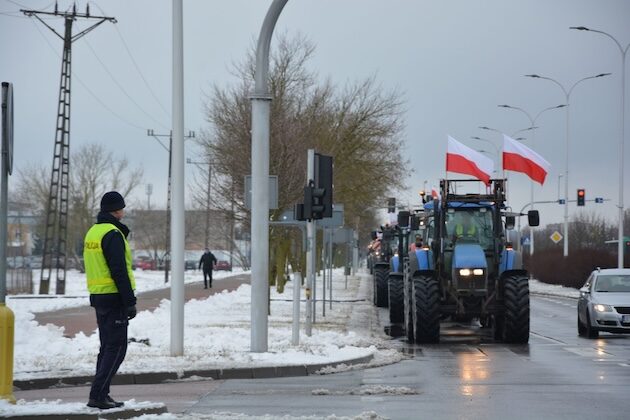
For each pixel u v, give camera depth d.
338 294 74.38
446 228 37.50
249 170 54.75
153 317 41.03
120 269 16.22
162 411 16.28
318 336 34.06
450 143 38.97
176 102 26.38
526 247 131.50
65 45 79.94
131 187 152.12
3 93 17.08
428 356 30.34
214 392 20.83
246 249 155.62
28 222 173.62
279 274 72.44
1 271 16.91
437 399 19.30
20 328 30.98
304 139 57.34
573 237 132.50
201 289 79.19
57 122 80.75
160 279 111.81
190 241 191.00
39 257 159.50
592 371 25.20
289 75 73.25
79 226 150.25
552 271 101.81
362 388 21.25
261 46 27.27
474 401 18.94
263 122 27.38
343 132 79.19
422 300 35.62
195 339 30.91
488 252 37.22
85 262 16.52
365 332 40.47
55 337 31.39
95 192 150.50
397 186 81.62
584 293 39.53
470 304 36.56
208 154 64.06
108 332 16.34
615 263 84.69
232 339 31.08
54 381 22.08
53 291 84.19
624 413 17.22
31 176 154.38
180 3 26.48
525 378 23.48
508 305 35.47
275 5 26.92
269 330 36.66
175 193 26.59
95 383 16.20
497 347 34.00
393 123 81.38
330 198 30.44
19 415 15.12
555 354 30.88
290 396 20.00
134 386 22.11
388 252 64.88
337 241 52.38
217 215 59.84
